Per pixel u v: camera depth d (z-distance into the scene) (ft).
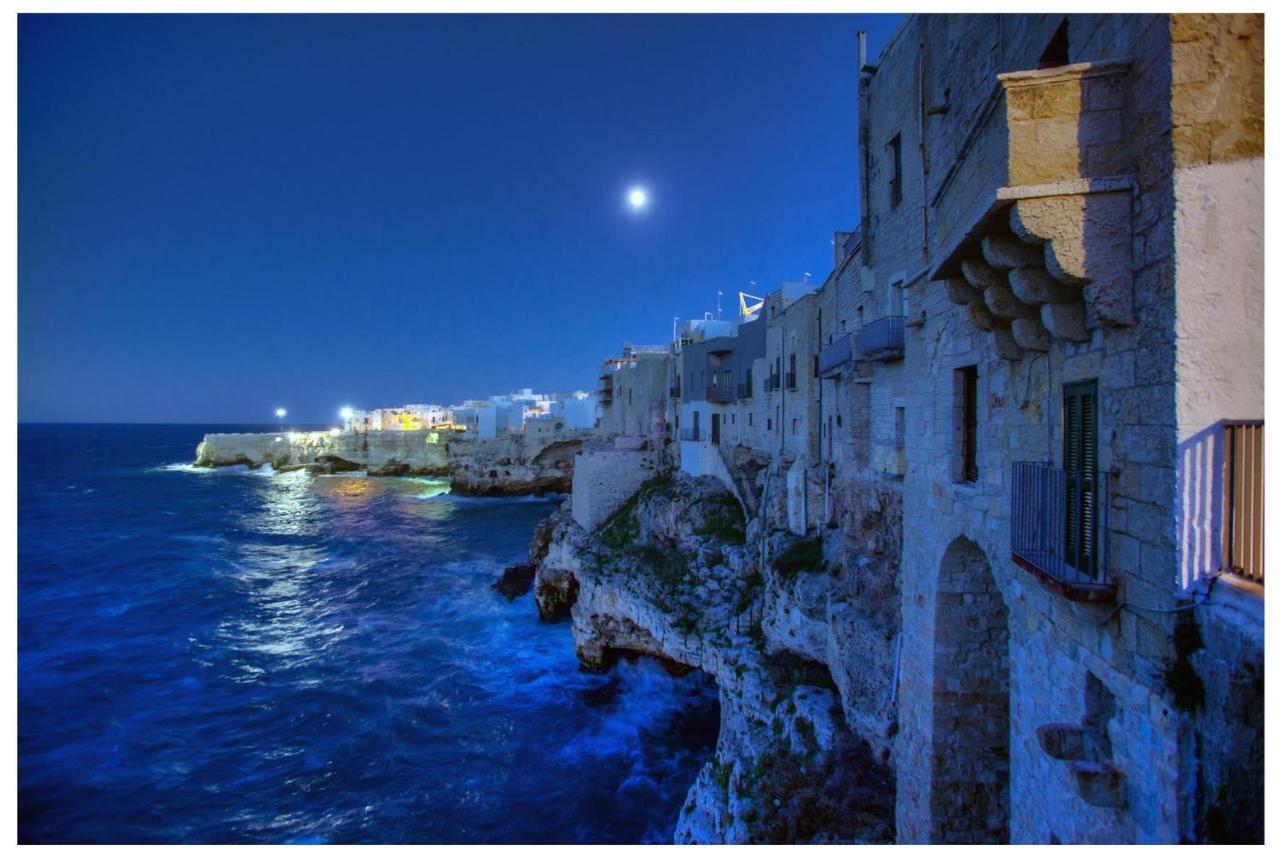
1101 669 17.75
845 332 71.77
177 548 186.80
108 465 475.72
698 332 177.37
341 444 391.04
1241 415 14.25
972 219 18.38
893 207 52.26
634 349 251.19
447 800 68.33
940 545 31.83
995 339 23.39
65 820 65.10
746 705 62.49
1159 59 14.98
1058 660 20.15
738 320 185.68
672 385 170.91
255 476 388.37
